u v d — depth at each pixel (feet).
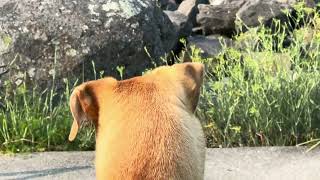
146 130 3.32
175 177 3.27
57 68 8.57
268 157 7.31
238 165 7.11
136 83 3.50
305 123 7.82
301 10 9.34
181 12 12.90
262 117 7.83
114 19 8.90
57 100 8.49
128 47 8.91
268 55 8.28
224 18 12.42
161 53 9.43
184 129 3.38
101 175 3.32
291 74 8.22
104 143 3.36
